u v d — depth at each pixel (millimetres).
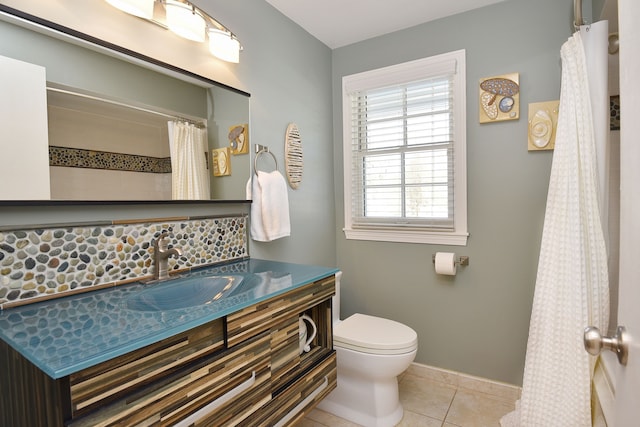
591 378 1336
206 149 1583
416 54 2236
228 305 1061
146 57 1344
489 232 2076
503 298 2055
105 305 1063
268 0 1933
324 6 2000
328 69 2533
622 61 586
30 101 1046
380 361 1693
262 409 1171
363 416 1808
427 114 2236
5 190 995
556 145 1598
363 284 2539
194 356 949
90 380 734
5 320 940
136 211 1347
